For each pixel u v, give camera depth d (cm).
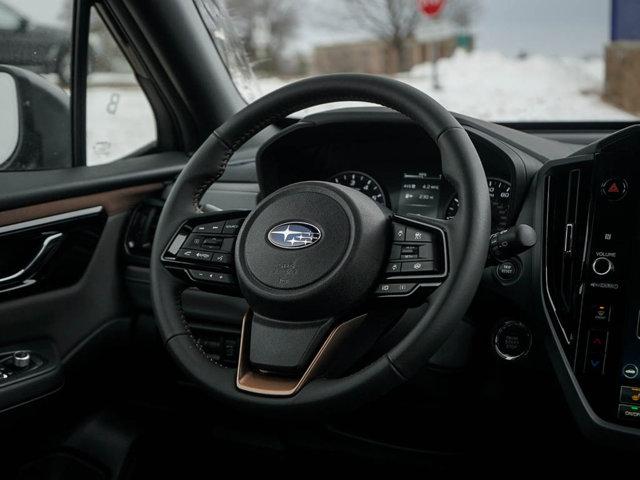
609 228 122
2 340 157
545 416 139
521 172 133
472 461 155
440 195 150
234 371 110
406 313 113
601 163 121
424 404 148
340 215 108
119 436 179
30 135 184
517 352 135
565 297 128
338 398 102
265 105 120
